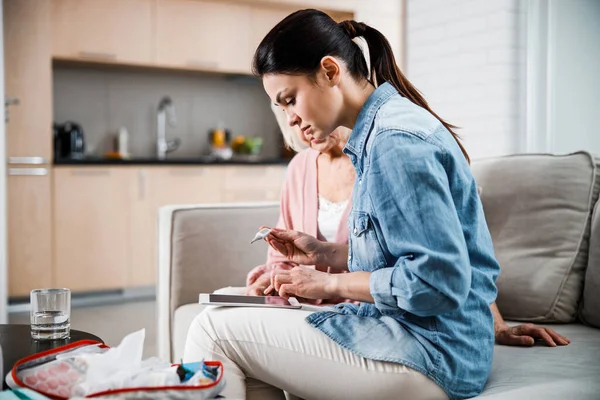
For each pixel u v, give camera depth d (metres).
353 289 1.25
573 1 4.10
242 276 2.30
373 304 1.39
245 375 1.38
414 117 1.22
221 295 1.46
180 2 4.95
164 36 4.92
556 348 1.61
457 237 1.13
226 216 2.31
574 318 1.89
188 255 2.24
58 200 4.52
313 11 1.31
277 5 5.20
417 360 1.22
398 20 5.16
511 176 2.02
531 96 4.18
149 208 4.80
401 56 5.20
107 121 5.30
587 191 1.92
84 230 4.61
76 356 1.09
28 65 4.38
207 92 5.70
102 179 4.64
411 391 1.23
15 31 4.33
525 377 1.38
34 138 4.41
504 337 1.67
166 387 1.01
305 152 1.96
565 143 4.15
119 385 1.02
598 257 1.82
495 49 4.32
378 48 1.39
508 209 1.99
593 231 1.86
